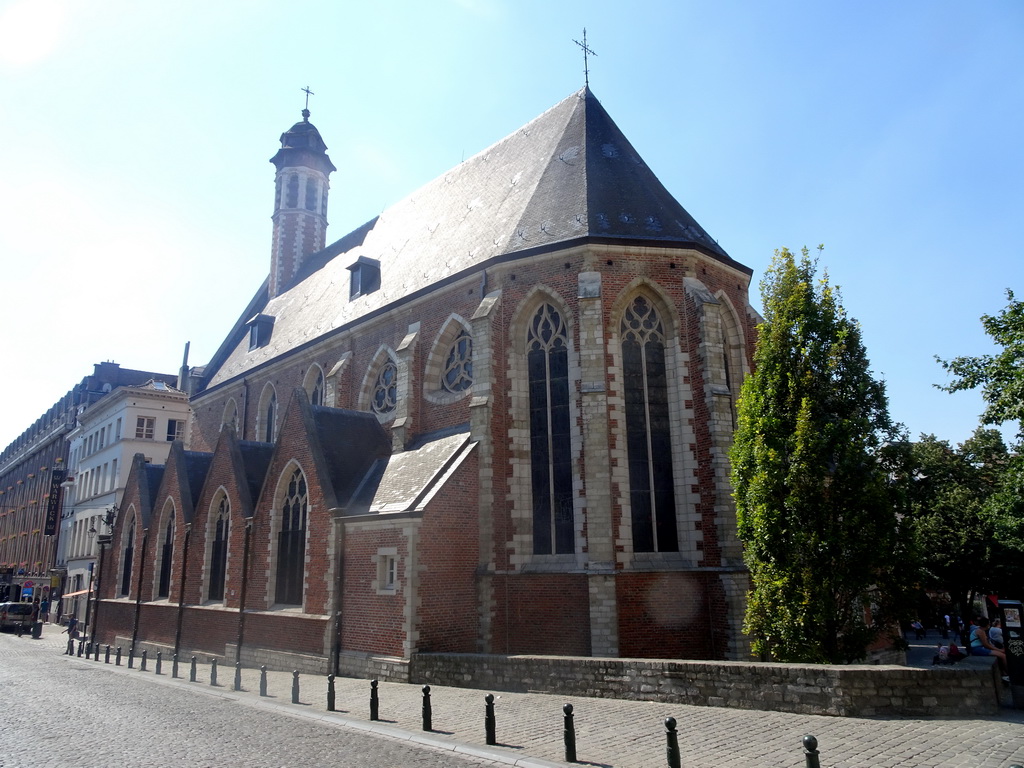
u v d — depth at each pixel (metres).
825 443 15.86
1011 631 13.62
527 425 23.28
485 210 29.53
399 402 26.61
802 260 18.12
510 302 24.30
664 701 14.37
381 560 20.77
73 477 60.00
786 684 13.05
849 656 15.70
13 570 80.00
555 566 21.59
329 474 24.05
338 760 11.14
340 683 19.56
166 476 34.44
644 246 23.50
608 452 21.36
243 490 27.83
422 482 21.77
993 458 44.38
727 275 25.55
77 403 71.44
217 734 13.31
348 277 37.47
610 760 10.48
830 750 10.31
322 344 33.38
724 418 21.80
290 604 24.55
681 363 22.88
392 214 39.28
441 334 26.55
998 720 11.96
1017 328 22.38
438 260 29.61
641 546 21.56
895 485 16.23
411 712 14.84
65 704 17.27
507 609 21.61
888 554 15.52
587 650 20.11
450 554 20.84
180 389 57.06
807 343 17.17
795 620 15.54
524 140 31.45
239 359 44.22
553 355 23.53
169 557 33.34
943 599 47.59
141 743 12.58
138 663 28.62
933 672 12.66
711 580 20.75
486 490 22.08
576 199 25.12
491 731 11.85
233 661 25.86
